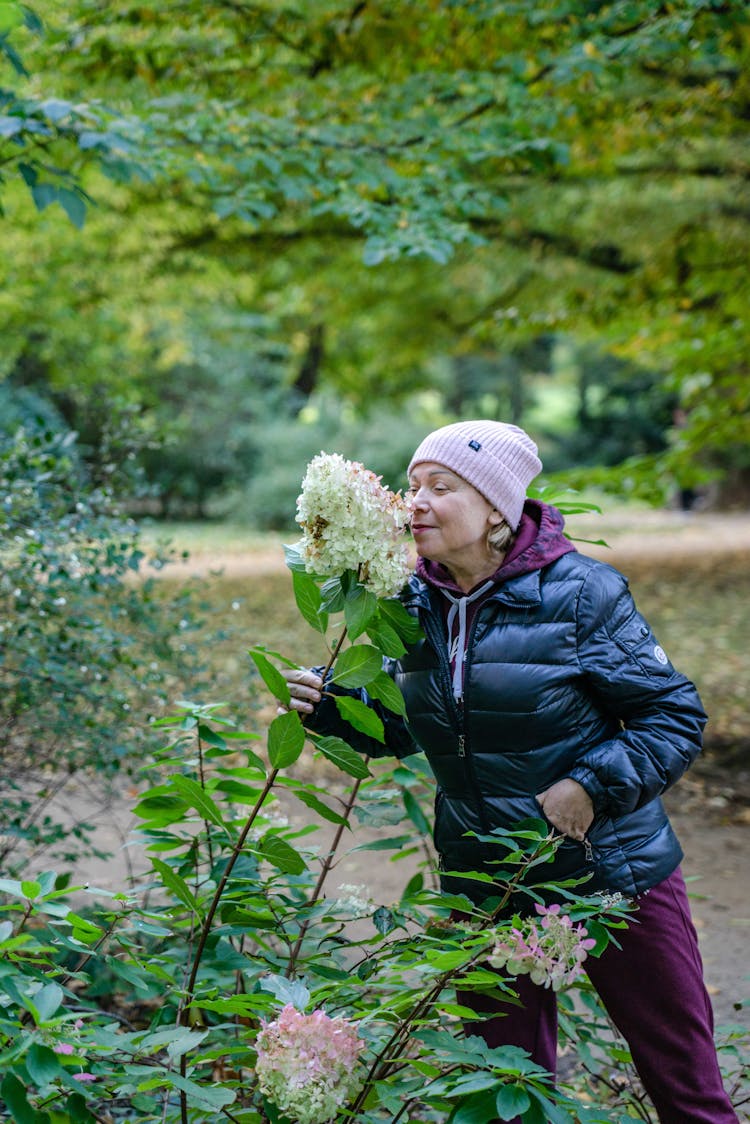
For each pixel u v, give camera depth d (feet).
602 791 7.02
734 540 69.97
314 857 8.37
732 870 17.56
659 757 7.06
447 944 6.84
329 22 21.24
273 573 53.67
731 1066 10.10
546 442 130.21
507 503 7.40
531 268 35.96
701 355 27.96
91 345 52.34
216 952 8.25
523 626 7.29
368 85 22.27
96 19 20.40
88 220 32.68
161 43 21.43
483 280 41.19
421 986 6.80
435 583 7.50
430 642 7.49
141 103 20.51
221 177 20.53
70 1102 5.87
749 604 44.06
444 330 46.96
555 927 6.24
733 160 28.32
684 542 69.51
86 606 13.97
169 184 30.07
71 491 14.76
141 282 38.45
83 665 13.53
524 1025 7.36
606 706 7.38
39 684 13.29
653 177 29.68
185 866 8.17
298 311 55.26
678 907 7.34
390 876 16.31
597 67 18.70
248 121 20.31
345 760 6.82
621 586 7.39
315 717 7.91
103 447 15.15
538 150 20.38
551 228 33.35
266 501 81.56
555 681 7.20
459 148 20.44
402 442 85.56
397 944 7.20
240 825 7.84
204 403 82.23
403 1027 6.54
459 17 20.58
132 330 50.29
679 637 37.86
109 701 13.66
